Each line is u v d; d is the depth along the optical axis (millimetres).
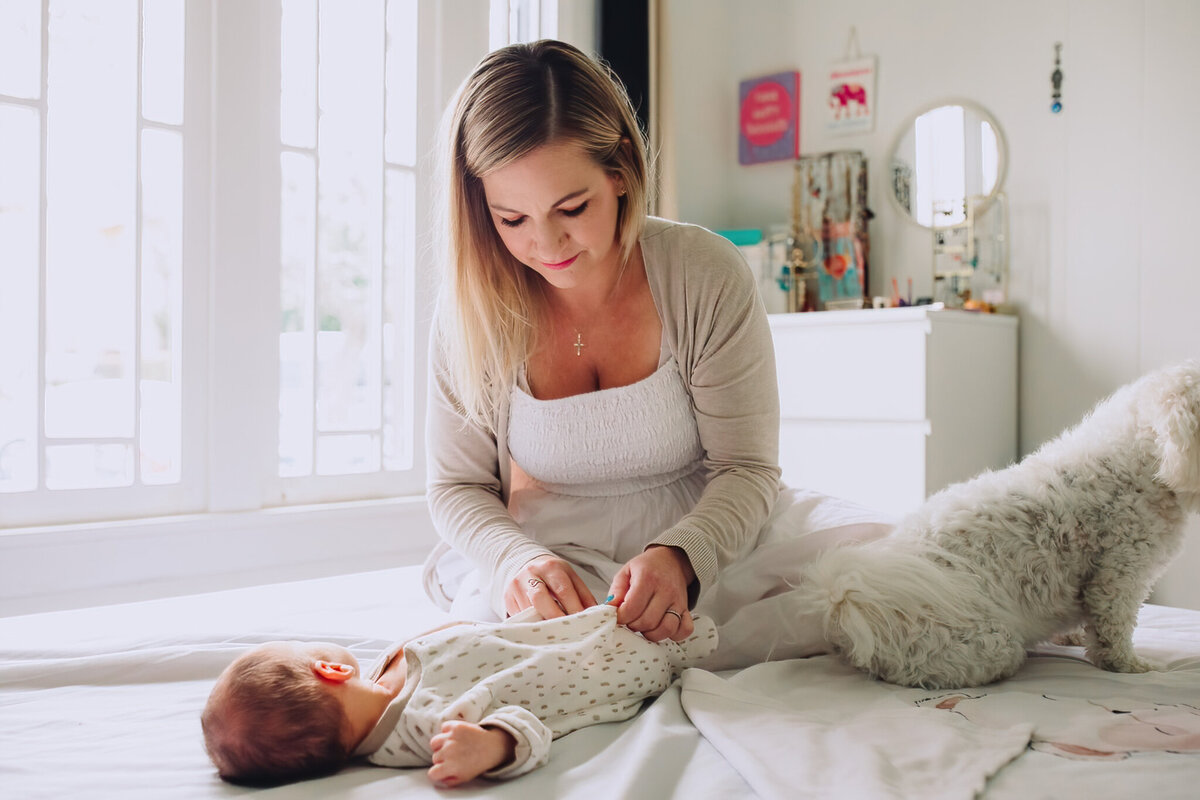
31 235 2000
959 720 937
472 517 1298
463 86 1147
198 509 2248
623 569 1095
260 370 2334
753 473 1260
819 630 1210
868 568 1106
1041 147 2846
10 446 2002
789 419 2758
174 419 2223
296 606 1538
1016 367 2869
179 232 2201
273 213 2355
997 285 2920
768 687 1072
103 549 2051
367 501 2527
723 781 804
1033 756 843
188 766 850
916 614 1077
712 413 1275
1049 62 2828
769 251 3213
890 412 2533
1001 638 1082
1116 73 2693
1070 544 1148
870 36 3219
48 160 2016
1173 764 806
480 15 2746
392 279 2627
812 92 3355
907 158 3119
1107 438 1195
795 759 818
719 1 3525
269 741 812
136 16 2113
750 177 3518
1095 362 2740
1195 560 2508
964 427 2615
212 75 2223
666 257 1261
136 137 2121
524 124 1049
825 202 3207
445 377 1360
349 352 2549
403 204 2641
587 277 1222
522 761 826
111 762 846
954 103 3018
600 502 1349
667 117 3086
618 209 1216
